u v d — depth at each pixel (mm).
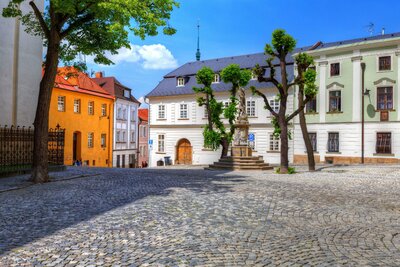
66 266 5387
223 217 8781
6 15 16672
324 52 39781
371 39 39719
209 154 48250
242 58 50469
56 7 14094
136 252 6047
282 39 23562
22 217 8703
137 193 12562
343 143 38594
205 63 53156
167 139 51406
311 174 21625
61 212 9273
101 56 17797
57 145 22359
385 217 8969
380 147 36750
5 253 5988
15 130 20203
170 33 15391
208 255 5914
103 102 54406
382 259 5746
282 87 23812
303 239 6922
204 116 48656
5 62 21797
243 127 28859
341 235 7230
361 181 17172
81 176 18234
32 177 15617
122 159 59438
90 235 7109
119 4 13570
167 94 51094
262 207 10109
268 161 43656
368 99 37281
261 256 5891
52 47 15875
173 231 7430
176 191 13078
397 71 35750
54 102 44625
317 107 40344
